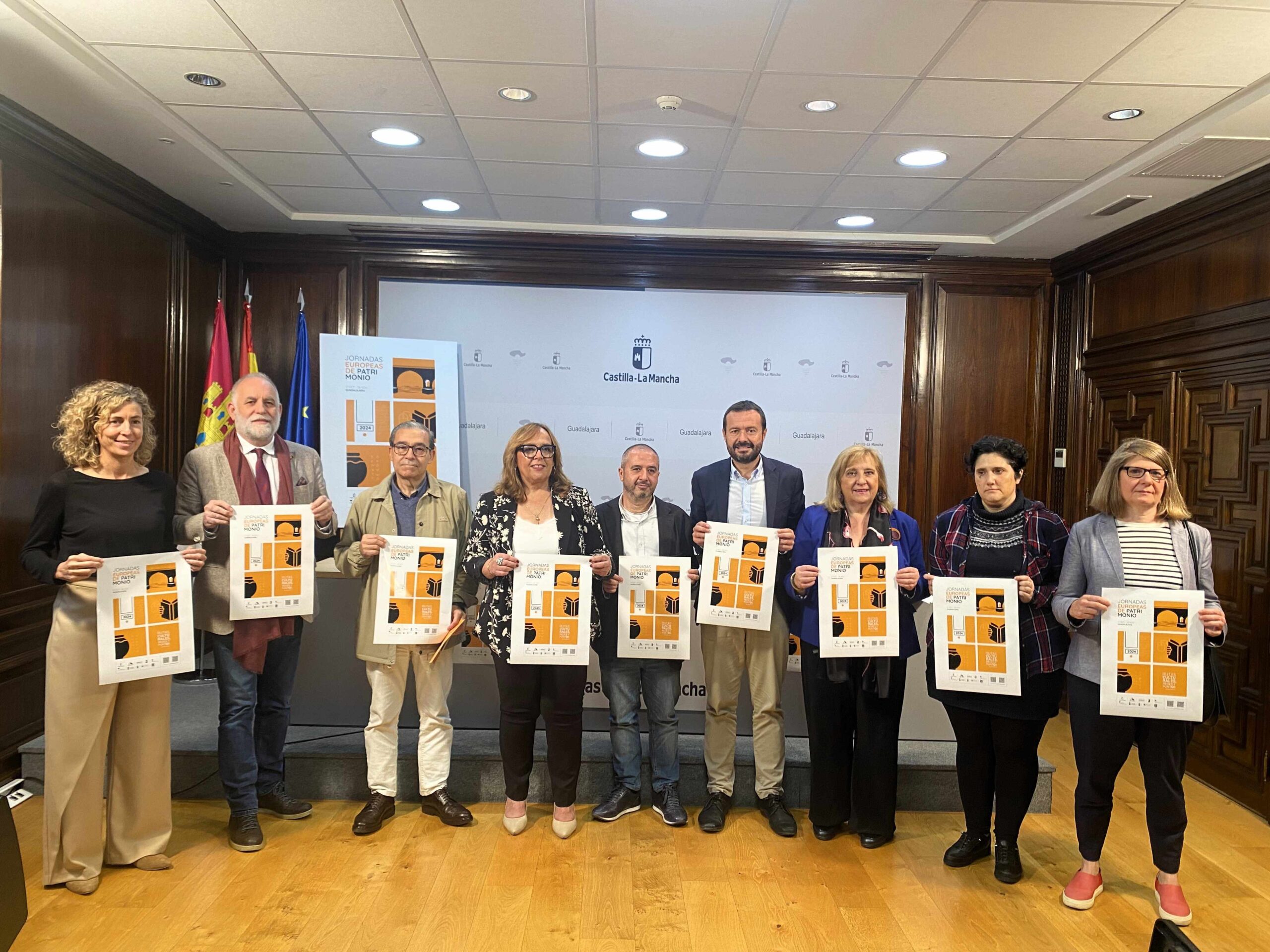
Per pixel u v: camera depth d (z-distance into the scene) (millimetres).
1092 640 2574
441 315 5461
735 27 2707
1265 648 3557
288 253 5363
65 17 2709
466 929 2434
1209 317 4062
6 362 3314
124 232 4180
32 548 2529
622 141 3775
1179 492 2572
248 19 2717
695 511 3256
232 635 2865
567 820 3010
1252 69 2904
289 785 3326
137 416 2607
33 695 3562
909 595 2873
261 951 2311
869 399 5598
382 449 5078
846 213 4828
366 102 3373
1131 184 3986
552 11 2633
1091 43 2754
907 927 2506
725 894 2662
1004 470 2689
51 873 2588
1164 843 2572
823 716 2971
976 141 3660
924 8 2559
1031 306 5609
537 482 2971
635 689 3176
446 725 3152
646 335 5531
